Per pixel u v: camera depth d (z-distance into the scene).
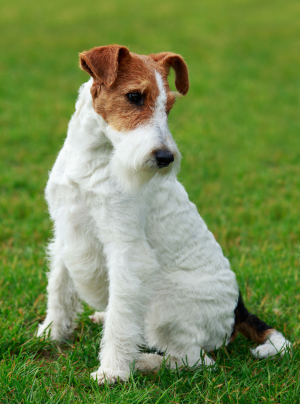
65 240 3.97
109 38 23.81
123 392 3.44
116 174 3.55
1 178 9.02
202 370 3.89
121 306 3.71
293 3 32.59
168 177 3.71
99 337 4.41
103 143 3.68
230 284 4.30
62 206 3.91
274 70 20.75
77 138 3.77
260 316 4.97
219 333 4.18
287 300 5.25
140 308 3.81
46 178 9.21
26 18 27.94
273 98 17.14
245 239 7.11
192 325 3.98
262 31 26.62
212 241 4.37
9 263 5.94
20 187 8.91
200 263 4.14
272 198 8.91
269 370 3.90
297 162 11.14
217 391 3.58
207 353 4.25
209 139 12.52
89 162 3.68
